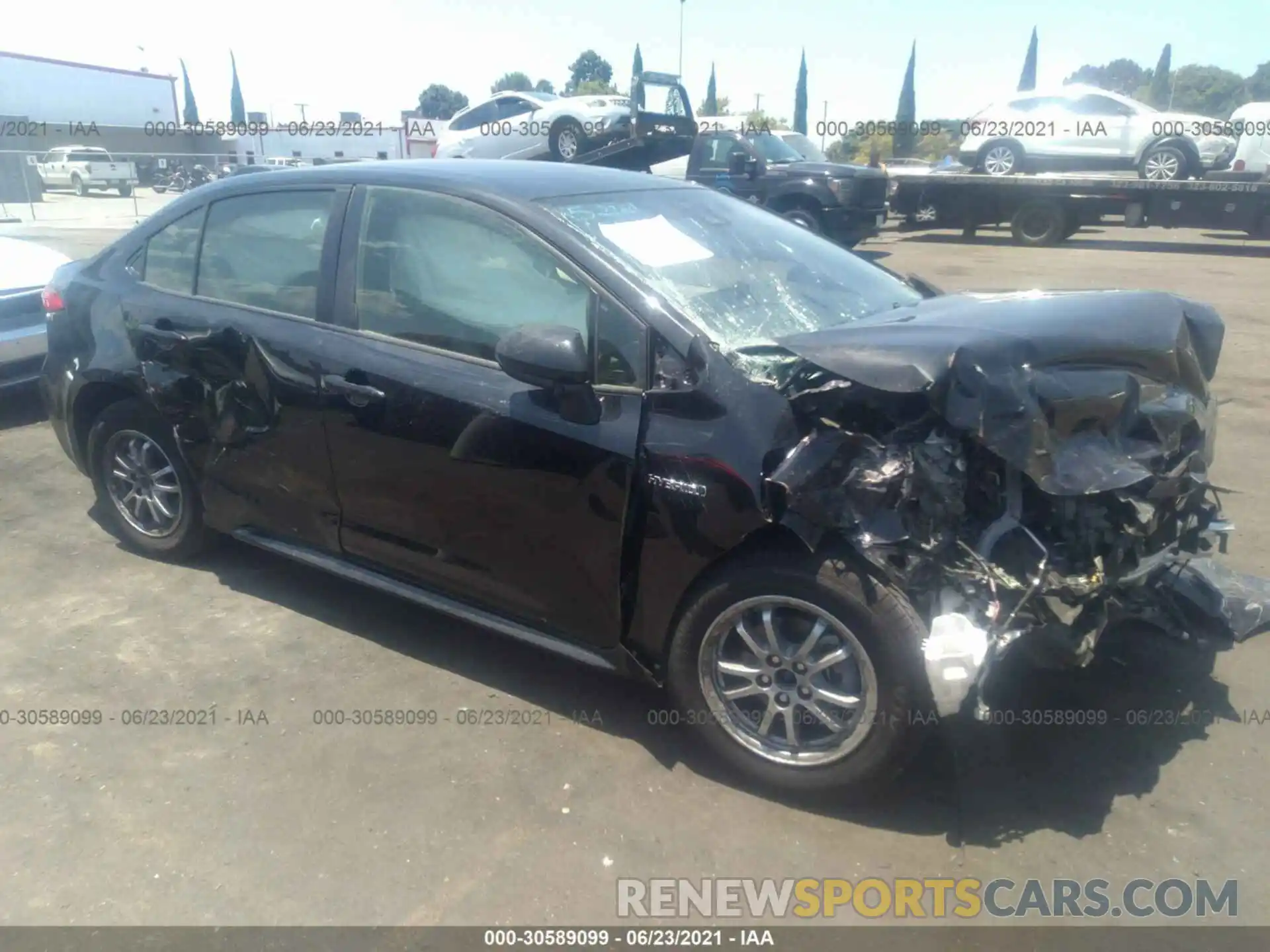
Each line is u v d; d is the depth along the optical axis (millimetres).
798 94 66375
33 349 6516
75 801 3025
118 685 3641
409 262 3521
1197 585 3523
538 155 18016
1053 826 2898
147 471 4543
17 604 4234
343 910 2625
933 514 2723
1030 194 18359
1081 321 3098
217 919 2594
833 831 2898
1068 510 2840
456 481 3342
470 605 3545
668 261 3322
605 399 3049
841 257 4098
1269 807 2961
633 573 3084
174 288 4215
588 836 2887
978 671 2602
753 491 2801
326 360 3605
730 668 3045
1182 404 3184
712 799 3043
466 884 2713
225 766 3191
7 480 5711
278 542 4105
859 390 2826
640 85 15648
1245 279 13562
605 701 3555
